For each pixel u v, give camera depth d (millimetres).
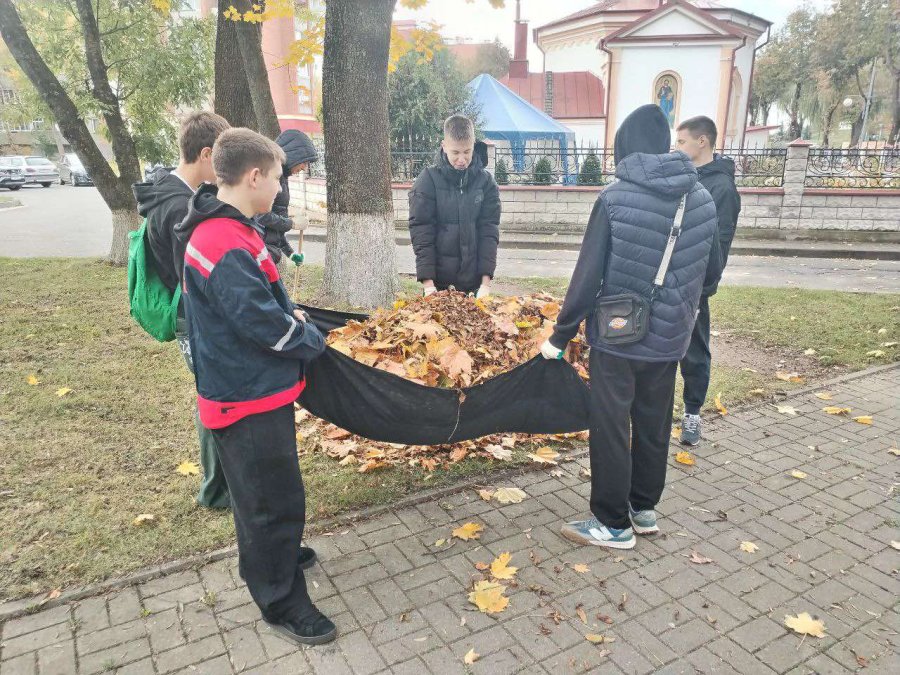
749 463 3730
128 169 9430
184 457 3652
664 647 2320
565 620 2455
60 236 13930
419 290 8273
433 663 2238
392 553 2865
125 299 7398
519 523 3119
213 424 2162
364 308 6809
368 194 6645
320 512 3121
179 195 2527
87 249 12055
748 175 14039
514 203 14836
